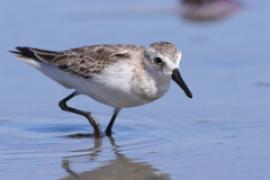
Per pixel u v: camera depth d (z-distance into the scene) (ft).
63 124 47.96
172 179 36.73
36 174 37.73
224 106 50.88
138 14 74.79
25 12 73.56
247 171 37.60
